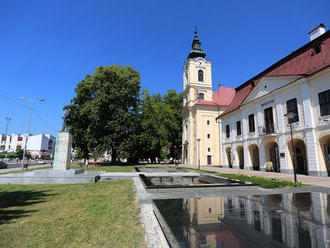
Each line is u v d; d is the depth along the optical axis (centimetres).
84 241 370
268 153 2136
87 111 3153
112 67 3784
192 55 4603
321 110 1535
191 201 602
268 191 885
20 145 8806
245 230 324
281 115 1906
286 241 272
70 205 639
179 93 5378
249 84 2714
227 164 2975
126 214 541
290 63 1942
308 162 1606
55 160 1443
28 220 489
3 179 1164
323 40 1639
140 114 4031
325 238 282
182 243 267
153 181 1236
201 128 3962
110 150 3519
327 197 665
